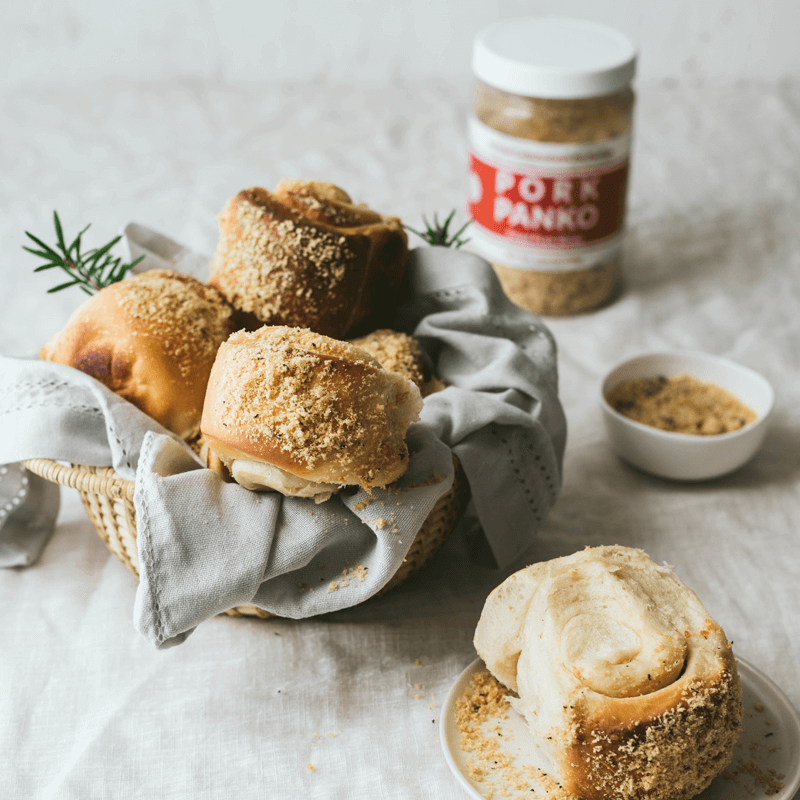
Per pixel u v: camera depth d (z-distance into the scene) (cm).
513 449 68
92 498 65
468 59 119
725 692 57
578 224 85
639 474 76
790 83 118
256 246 67
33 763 62
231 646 66
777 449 78
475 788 58
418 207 99
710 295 91
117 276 71
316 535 61
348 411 59
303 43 117
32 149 108
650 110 114
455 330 71
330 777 61
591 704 57
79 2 114
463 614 68
